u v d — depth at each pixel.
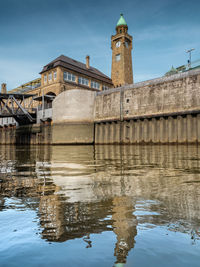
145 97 24.48
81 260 1.24
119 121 26.52
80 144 28.19
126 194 2.89
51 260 1.26
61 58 38.41
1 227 1.81
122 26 47.50
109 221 1.89
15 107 49.78
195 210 2.15
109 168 5.73
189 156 9.25
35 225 1.84
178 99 21.81
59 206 2.40
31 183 3.83
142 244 1.44
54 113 30.05
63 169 5.67
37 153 13.17
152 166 6.03
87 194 2.94
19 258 1.28
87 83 41.34
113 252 1.34
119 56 47.62
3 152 14.77
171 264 1.18
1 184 3.77
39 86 42.69
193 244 1.44
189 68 25.98
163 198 2.65
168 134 22.31
